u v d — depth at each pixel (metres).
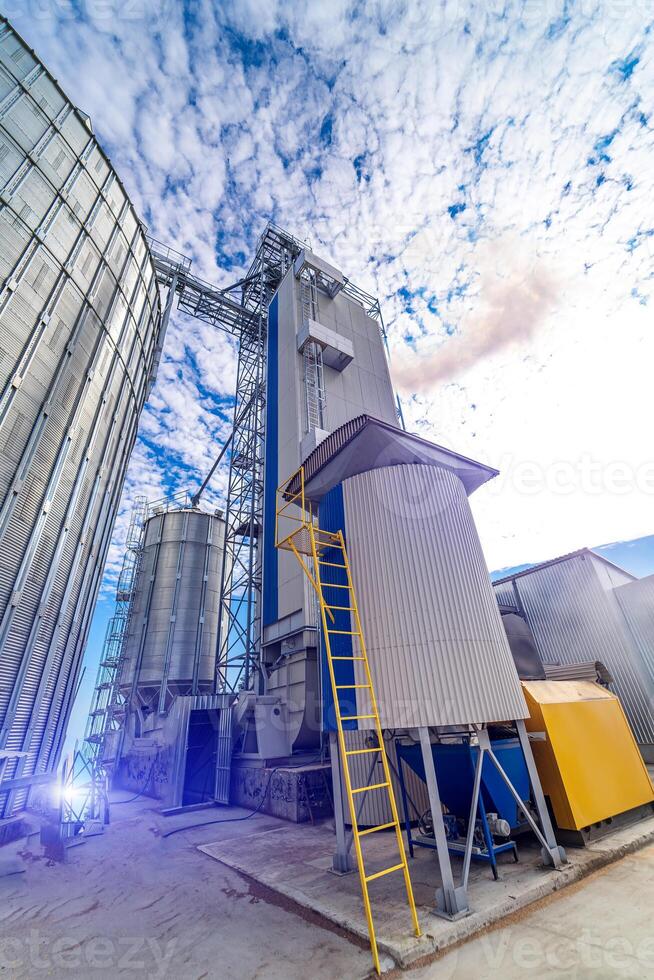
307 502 10.91
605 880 7.05
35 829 11.48
